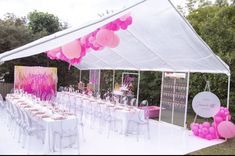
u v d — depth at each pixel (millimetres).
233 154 6836
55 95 14484
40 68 14414
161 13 7520
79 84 15695
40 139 7254
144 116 8523
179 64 9750
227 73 8602
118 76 15516
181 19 7461
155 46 9320
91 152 6355
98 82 15445
